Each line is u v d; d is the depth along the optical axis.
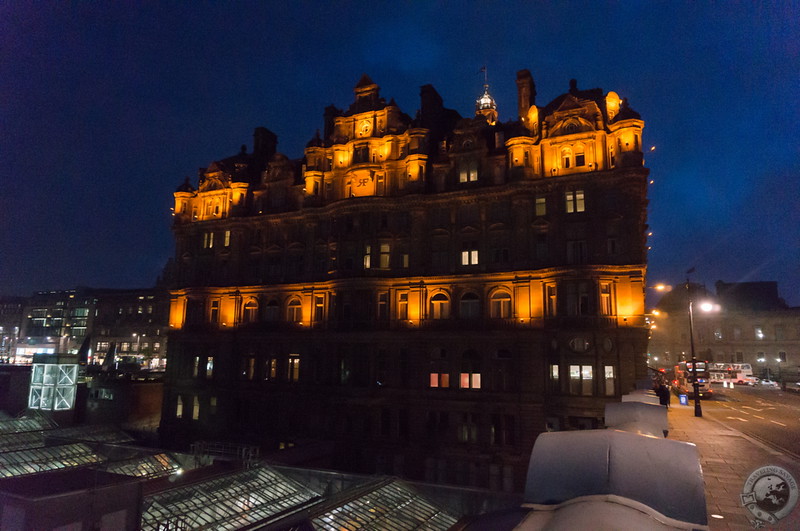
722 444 27.73
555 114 43.62
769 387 79.12
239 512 20.45
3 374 68.69
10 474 25.55
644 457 5.61
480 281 44.41
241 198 57.25
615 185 40.94
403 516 19.14
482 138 46.88
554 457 6.10
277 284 52.97
